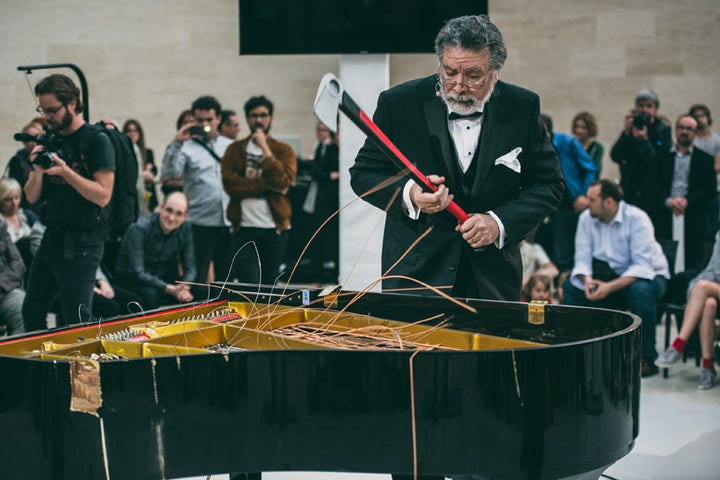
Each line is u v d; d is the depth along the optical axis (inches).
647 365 207.5
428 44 192.2
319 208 306.2
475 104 109.9
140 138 304.5
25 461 81.1
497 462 83.3
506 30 386.9
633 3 380.5
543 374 83.2
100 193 161.2
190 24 395.5
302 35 195.5
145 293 218.1
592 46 383.9
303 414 83.2
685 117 276.8
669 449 156.4
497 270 115.5
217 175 252.8
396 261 117.2
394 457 83.4
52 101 160.4
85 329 99.3
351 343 98.5
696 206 272.2
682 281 216.2
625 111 384.5
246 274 242.7
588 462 86.4
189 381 81.7
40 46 390.6
